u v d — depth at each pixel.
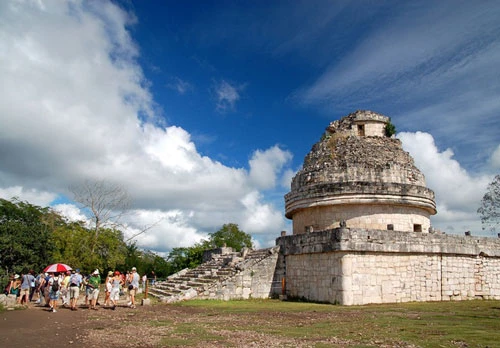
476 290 26.19
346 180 26.72
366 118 30.84
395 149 29.38
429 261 24.47
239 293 25.55
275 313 18.19
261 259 26.47
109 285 22.12
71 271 25.59
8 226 36.12
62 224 48.75
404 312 18.02
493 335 12.12
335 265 22.45
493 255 27.38
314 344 10.91
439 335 12.20
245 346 10.73
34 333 13.78
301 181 29.03
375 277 22.56
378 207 26.36
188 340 11.73
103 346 11.20
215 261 36.19
